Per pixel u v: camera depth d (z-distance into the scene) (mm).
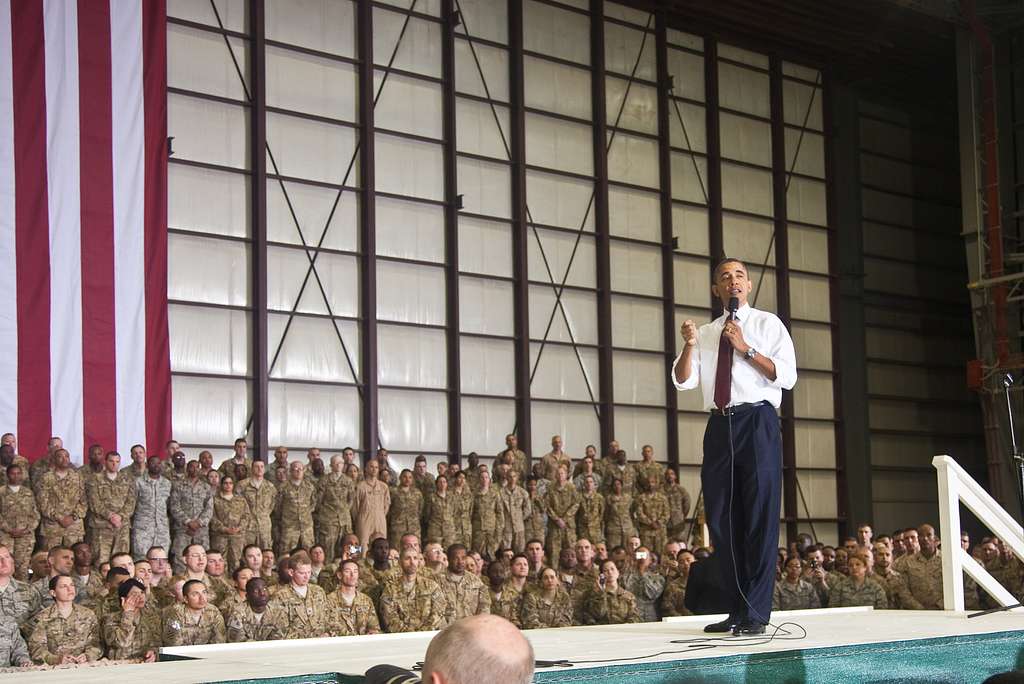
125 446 13766
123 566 10117
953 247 24672
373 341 16484
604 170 19406
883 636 4402
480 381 17797
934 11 20516
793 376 4730
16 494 11930
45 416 13203
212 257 15383
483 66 18359
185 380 14992
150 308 14188
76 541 12320
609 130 19734
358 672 3359
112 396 13734
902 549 15008
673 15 20719
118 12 14305
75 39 13930
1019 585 14555
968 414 24438
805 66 22547
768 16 20844
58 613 9102
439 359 17375
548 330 18625
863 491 22125
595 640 4410
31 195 13422
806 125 22453
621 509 16703
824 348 22109
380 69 17203
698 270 20734
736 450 4730
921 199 24234
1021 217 20891
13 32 13484
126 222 14109
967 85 21078
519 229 18312
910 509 23109
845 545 16156
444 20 17906
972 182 20938
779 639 4348
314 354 16125
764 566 4637
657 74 20406
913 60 22953
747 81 21719
